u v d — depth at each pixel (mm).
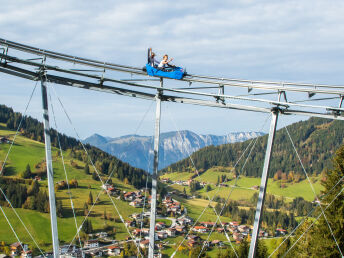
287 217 162875
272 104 24594
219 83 27234
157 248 111438
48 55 25844
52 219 22188
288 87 24734
